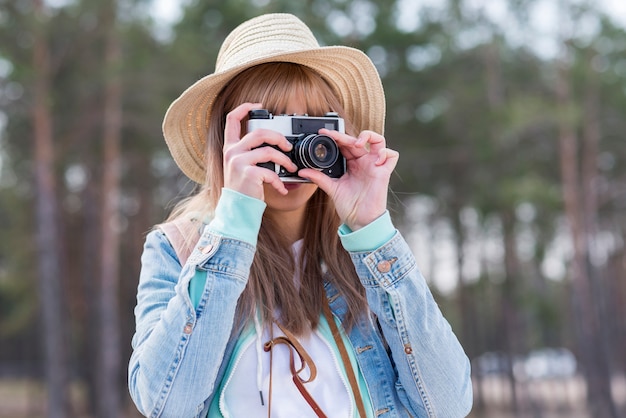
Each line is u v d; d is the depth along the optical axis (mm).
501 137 19406
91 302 25328
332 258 1787
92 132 18281
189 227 1755
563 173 20703
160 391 1500
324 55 1794
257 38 1824
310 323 1676
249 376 1622
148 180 22422
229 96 1819
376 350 1719
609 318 37656
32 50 15953
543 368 33656
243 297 1669
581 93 21344
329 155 1651
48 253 17953
